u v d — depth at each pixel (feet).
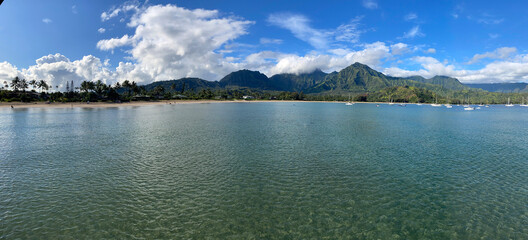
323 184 84.48
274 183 84.64
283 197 74.23
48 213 63.46
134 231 56.65
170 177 88.94
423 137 180.14
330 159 114.62
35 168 97.50
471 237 56.44
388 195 76.69
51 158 111.55
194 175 91.25
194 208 67.00
